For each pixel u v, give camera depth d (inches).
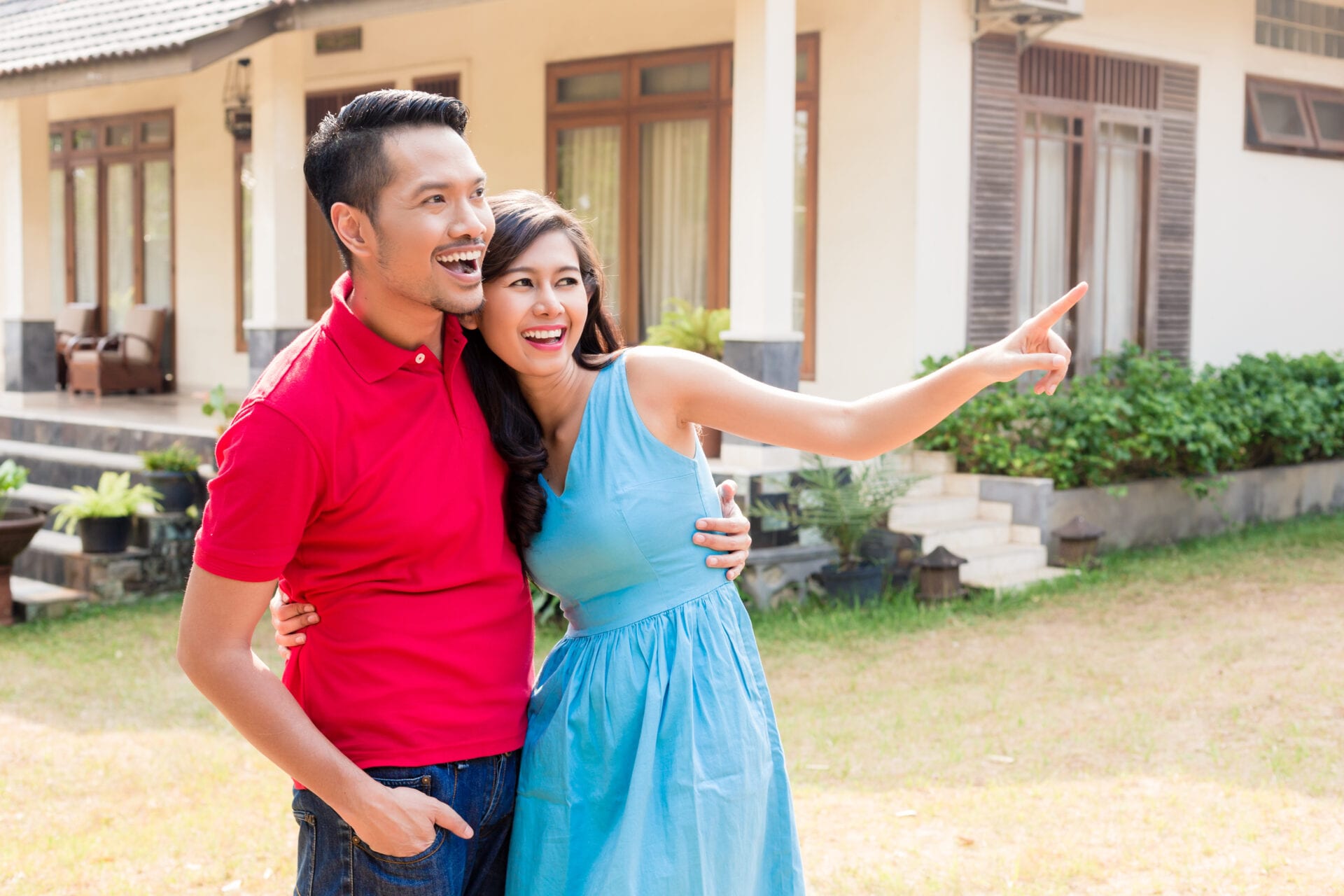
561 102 370.0
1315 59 414.6
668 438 84.9
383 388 74.9
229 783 176.1
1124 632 242.4
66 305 525.7
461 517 77.3
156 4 365.4
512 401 81.4
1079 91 340.2
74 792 173.2
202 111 472.4
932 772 172.2
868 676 219.1
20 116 403.5
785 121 265.7
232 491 72.2
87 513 287.6
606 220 364.5
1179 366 349.1
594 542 82.3
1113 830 150.5
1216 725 186.9
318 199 75.4
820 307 323.3
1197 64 374.0
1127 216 361.7
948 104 309.4
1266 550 316.8
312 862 78.4
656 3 347.6
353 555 75.7
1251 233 397.4
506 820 83.9
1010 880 137.6
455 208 72.6
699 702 81.8
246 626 74.0
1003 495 296.5
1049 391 79.8
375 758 76.3
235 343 470.0
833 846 148.6
